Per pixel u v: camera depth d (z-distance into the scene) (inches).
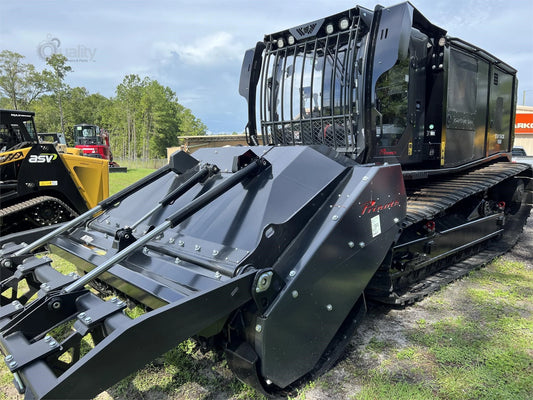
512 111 211.5
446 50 143.9
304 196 93.7
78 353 70.2
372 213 96.7
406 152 137.8
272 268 83.1
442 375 96.6
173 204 110.9
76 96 2301.9
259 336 74.7
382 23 109.9
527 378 95.0
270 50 145.8
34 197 213.2
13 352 65.4
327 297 86.7
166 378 95.7
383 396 88.2
